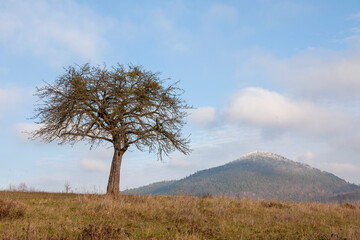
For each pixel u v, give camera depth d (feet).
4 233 23.18
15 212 32.12
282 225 35.78
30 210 34.81
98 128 69.41
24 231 23.75
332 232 30.40
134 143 72.79
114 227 27.66
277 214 42.39
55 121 68.59
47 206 40.19
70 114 67.00
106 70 71.97
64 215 33.91
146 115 73.15
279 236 29.12
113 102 71.72
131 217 35.29
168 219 36.06
